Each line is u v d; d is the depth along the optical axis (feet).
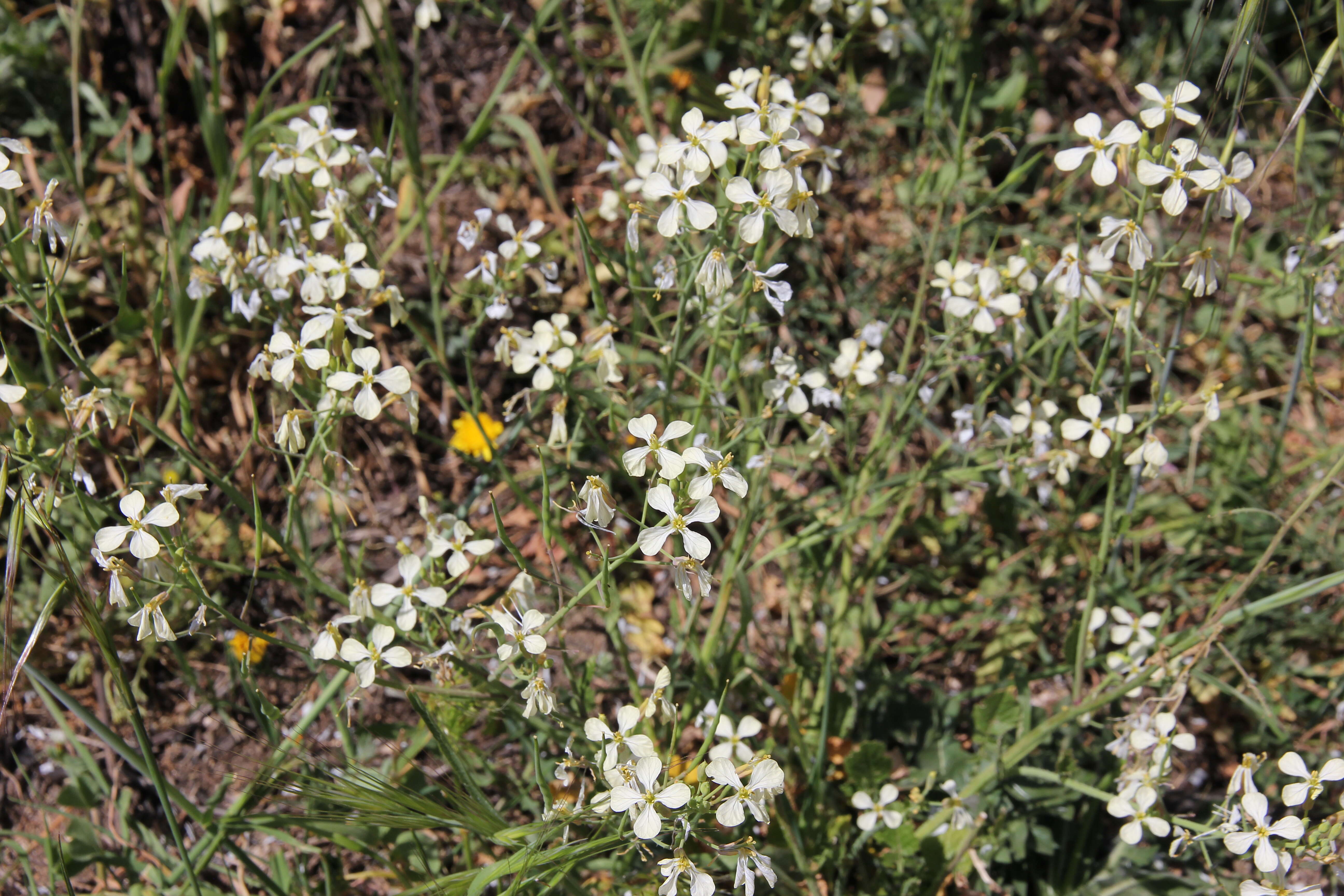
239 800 3.10
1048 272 3.31
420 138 3.88
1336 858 2.78
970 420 3.22
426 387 3.69
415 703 2.82
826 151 2.87
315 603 3.31
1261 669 3.48
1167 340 3.76
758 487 3.10
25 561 3.38
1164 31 4.09
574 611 3.48
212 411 3.62
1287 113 3.99
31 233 3.49
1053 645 3.51
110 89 3.79
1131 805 3.00
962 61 3.94
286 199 3.16
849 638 3.48
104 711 3.38
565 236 3.75
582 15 3.96
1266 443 3.74
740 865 2.73
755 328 3.02
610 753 2.75
